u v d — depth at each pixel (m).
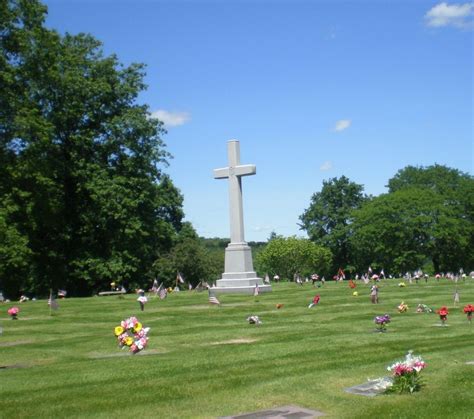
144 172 59.62
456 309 28.36
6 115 46.84
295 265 102.00
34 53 49.31
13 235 46.66
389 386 10.91
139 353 17.39
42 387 12.48
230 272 50.44
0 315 32.41
